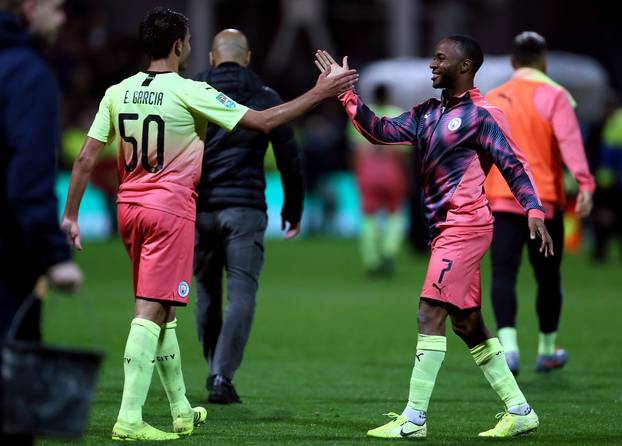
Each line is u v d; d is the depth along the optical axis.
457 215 19.56
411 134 20.25
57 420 13.32
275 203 85.12
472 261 19.55
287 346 34.03
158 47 19.81
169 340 20.00
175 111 19.33
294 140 24.53
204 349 25.06
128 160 19.55
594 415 22.45
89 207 80.38
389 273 58.31
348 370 29.38
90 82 87.00
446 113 19.83
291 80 117.19
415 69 85.06
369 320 40.34
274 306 44.66
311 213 87.38
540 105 27.22
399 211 58.31
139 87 19.56
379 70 85.94
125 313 41.19
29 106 14.00
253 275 24.09
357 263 65.25
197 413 20.95
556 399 24.62
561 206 27.53
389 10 115.69
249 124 19.30
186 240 19.47
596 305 44.44
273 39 122.25
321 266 63.34
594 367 29.64
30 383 13.21
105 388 25.56
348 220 88.44
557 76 90.50
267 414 22.48
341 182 87.88
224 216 24.03
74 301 45.16
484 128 19.56
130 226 19.48
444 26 118.94
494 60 81.44
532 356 31.92
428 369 19.67
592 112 91.19
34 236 13.88
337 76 19.78
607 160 63.00
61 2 14.71
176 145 19.38
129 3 103.12
